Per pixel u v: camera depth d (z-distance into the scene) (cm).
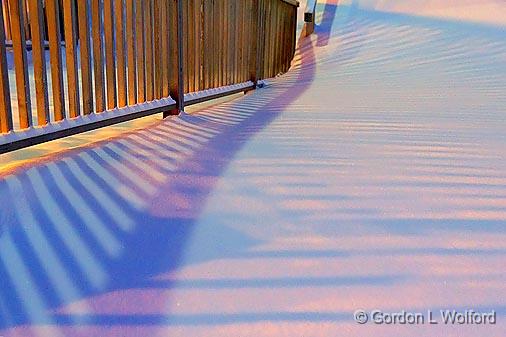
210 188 192
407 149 243
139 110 293
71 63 237
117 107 277
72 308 115
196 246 145
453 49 545
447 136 267
